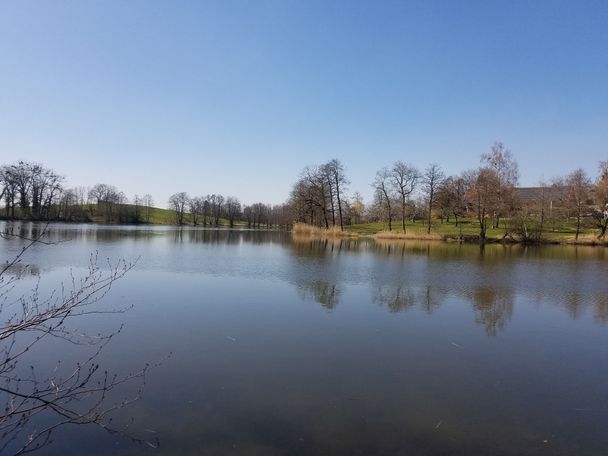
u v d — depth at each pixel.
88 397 8.12
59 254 29.95
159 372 9.50
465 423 7.62
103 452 6.31
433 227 77.38
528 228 57.69
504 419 7.82
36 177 76.62
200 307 15.60
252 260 30.69
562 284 23.09
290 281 21.61
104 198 116.50
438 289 20.69
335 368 10.09
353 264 29.88
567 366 10.75
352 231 77.31
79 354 10.49
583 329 14.23
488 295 19.59
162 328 12.90
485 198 58.19
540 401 8.66
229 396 8.38
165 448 6.49
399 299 18.09
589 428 7.56
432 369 10.27
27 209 77.50
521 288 21.67
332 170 71.69
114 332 12.39
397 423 7.52
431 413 7.95
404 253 40.19
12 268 22.59
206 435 6.89
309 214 83.38
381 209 85.19
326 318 14.57
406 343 12.20
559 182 65.25
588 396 8.95
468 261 33.91
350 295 18.55
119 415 7.47
